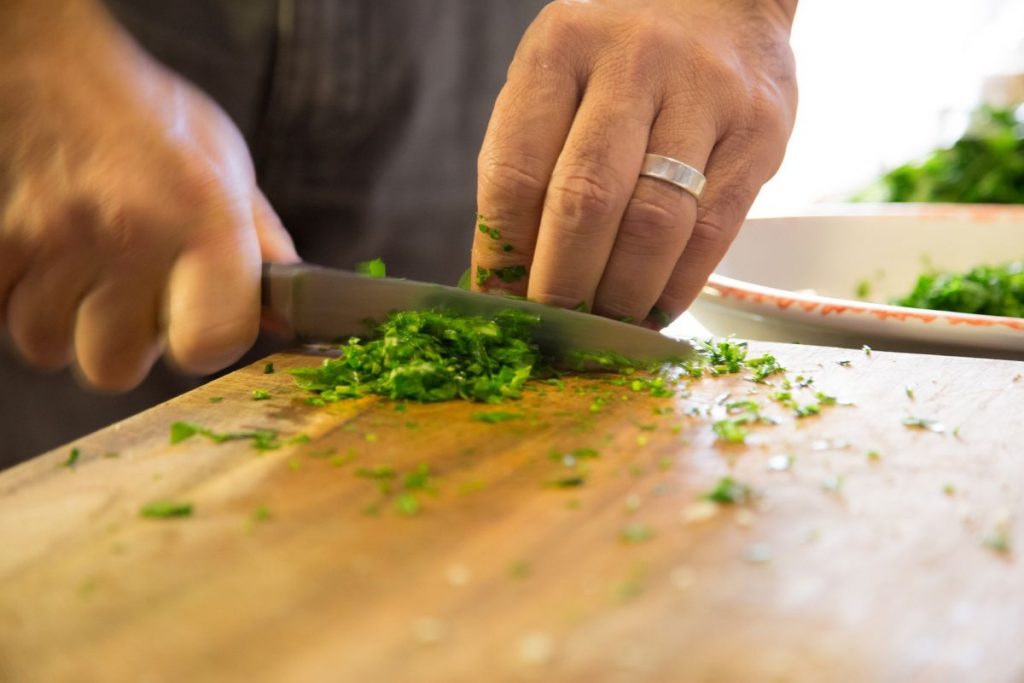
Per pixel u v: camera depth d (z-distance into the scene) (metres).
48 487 0.35
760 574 0.31
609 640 0.29
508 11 0.60
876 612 0.30
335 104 0.59
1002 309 0.58
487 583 0.31
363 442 0.38
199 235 0.41
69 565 0.32
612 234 0.42
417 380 0.41
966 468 0.36
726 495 0.34
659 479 0.35
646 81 0.42
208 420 0.39
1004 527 0.33
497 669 0.28
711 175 0.44
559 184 0.41
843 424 0.39
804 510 0.34
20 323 0.44
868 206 0.67
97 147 0.41
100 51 0.42
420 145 0.61
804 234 0.64
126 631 0.29
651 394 0.42
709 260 0.44
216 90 0.58
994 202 0.85
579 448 0.37
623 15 0.43
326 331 0.44
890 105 1.11
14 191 0.42
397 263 0.63
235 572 0.31
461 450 0.37
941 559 0.32
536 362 0.44
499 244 0.43
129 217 0.41
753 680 0.28
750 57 0.45
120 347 0.43
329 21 0.58
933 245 0.64
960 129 0.97
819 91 1.11
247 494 0.35
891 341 0.48
